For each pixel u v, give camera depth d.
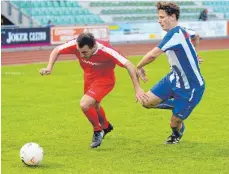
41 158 10.08
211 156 10.88
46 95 19.95
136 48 43.50
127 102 18.34
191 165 10.16
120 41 47.44
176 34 11.16
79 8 53.81
